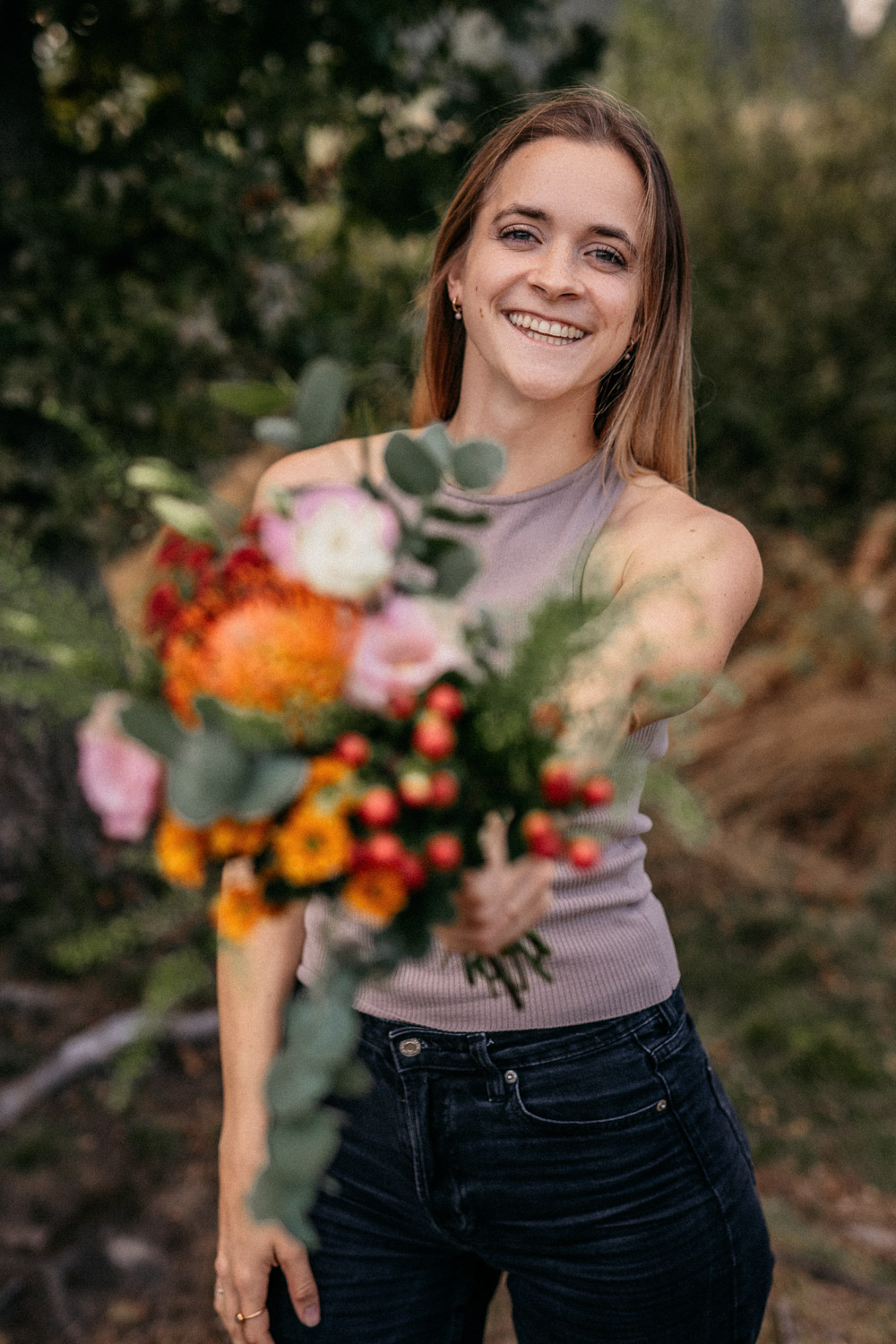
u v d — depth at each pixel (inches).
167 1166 103.9
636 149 51.1
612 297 49.9
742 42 317.4
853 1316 94.0
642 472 53.1
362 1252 52.4
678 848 169.0
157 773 31.3
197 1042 118.9
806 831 177.2
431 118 129.0
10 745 133.0
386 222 130.4
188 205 113.0
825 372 235.5
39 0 110.0
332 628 31.7
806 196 254.1
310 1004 33.3
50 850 134.6
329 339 124.3
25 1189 98.8
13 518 118.8
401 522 35.6
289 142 125.0
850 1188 110.2
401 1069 49.3
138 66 120.8
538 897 36.8
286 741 31.6
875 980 143.3
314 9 115.9
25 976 125.6
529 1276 51.8
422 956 34.2
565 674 34.6
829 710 183.3
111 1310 90.0
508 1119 48.6
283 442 35.7
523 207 50.3
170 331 115.1
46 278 113.1
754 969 144.0
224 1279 54.0
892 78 260.8
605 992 48.4
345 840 31.2
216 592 33.6
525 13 129.7
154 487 36.5
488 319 51.4
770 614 212.2
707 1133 50.2
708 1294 50.1
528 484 52.4
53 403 39.6
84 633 34.9
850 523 234.4
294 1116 32.4
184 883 33.9
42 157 123.4
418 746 31.7
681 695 37.1
